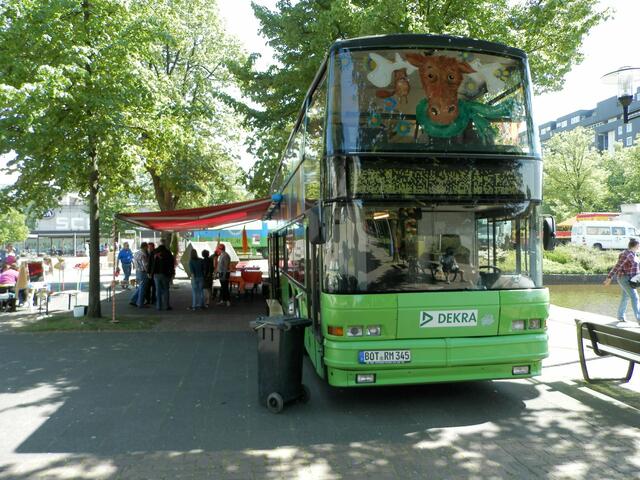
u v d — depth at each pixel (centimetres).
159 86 1280
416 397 648
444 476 429
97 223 1267
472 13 1183
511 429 533
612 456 465
